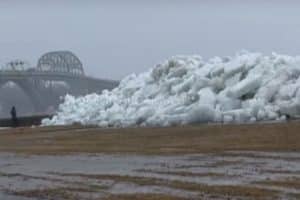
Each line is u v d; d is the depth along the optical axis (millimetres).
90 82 192625
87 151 49094
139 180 28156
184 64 102562
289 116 72750
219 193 23250
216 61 101562
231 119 74500
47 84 193250
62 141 64562
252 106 74875
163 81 101438
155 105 88438
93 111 104812
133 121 85562
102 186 26688
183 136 59500
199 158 38656
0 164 40094
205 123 74812
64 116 113312
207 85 87875
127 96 107000
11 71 187625
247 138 52781
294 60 85812
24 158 44750
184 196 22797
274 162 34500
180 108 81938
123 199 22703
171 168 33156
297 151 40906
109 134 69500
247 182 26312
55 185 27906
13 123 131750
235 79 86750
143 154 43531
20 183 29281
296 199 21438
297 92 75062
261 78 82062
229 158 37812
